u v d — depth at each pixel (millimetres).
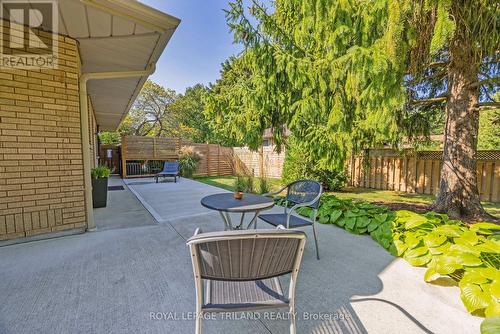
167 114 19016
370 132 4445
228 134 5293
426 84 4559
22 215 2816
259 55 3932
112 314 1627
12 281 2006
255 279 1190
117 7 2439
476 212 3533
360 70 2721
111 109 7719
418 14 2311
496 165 5629
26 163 2812
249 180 6953
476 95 3523
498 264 1972
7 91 2668
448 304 1766
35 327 1492
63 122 3035
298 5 3562
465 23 2473
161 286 1965
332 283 2053
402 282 2061
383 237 2844
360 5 2928
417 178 6887
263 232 1055
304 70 3623
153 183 8938
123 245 2803
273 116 4578
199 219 3949
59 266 2273
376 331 1511
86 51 3414
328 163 4562
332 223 3682
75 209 3172
